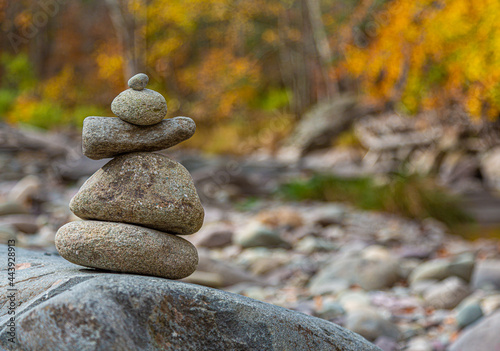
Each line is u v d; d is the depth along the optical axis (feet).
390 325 11.03
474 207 28.14
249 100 76.48
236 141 63.77
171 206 5.75
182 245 5.93
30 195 24.18
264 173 40.68
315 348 5.77
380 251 16.26
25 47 65.05
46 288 5.37
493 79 34.27
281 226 22.74
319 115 59.26
